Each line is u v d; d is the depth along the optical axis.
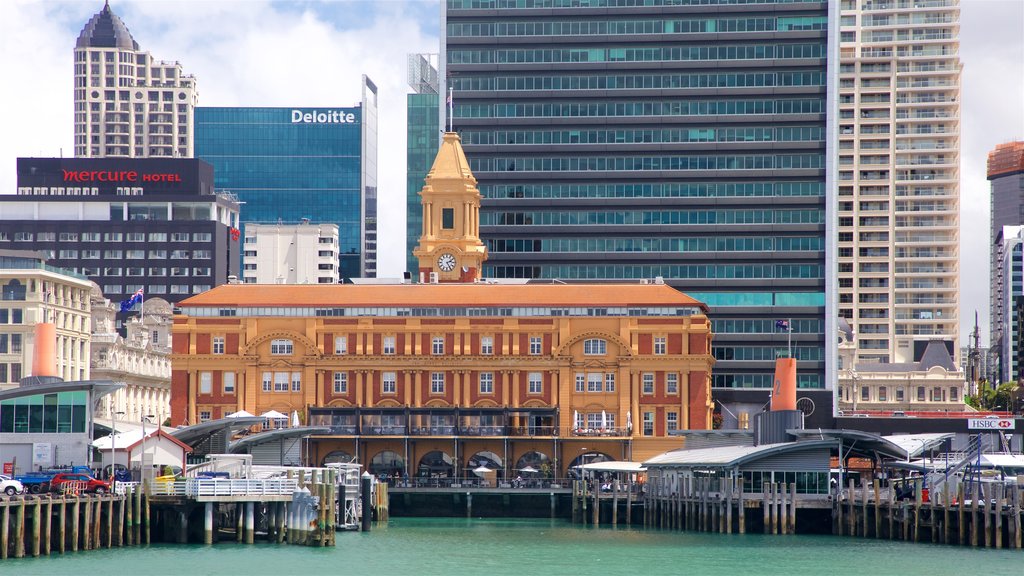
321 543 159.75
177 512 160.75
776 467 183.38
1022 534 161.12
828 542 169.62
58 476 156.62
